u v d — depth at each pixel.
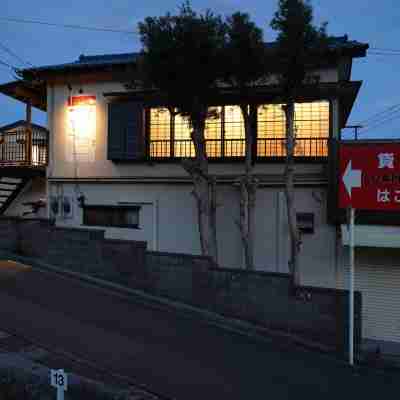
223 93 10.90
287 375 6.55
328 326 8.06
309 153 11.27
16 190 15.36
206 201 10.80
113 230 13.15
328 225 11.09
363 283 10.37
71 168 13.66
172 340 7.53
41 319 7.91
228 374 6.35
